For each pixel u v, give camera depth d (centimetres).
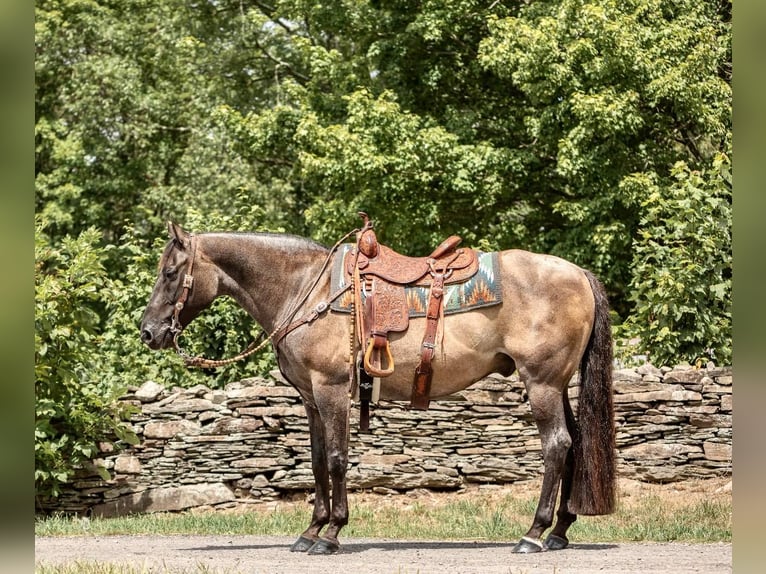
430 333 698
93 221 2161
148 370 1233
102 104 2073
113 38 2119
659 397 1070
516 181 1762
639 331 1173
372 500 1056
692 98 1520
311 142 1648
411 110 1808
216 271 739
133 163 2183
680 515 905
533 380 700
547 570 617
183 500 1059
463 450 1077
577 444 714
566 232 1686
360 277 713
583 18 1536
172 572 627
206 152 1977
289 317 727
